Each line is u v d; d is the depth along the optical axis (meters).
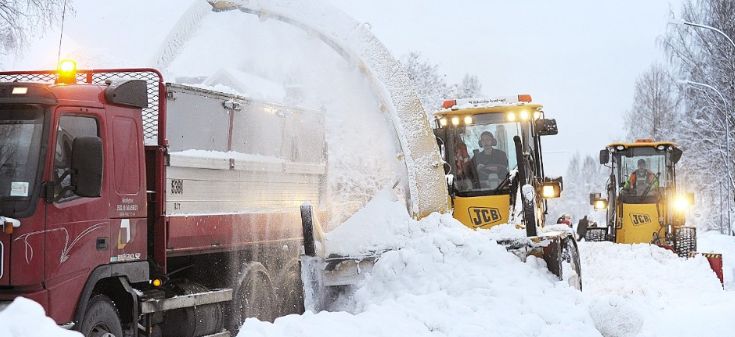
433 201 11.09
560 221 21.03
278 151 11.75
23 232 7.35
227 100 10.57
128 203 8.56
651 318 11.60
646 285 15.30
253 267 10.86
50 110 7.67
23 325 5.26
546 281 9.88
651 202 20.11
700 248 31.94
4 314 5.37
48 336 5.28
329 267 10.42
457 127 14.01
